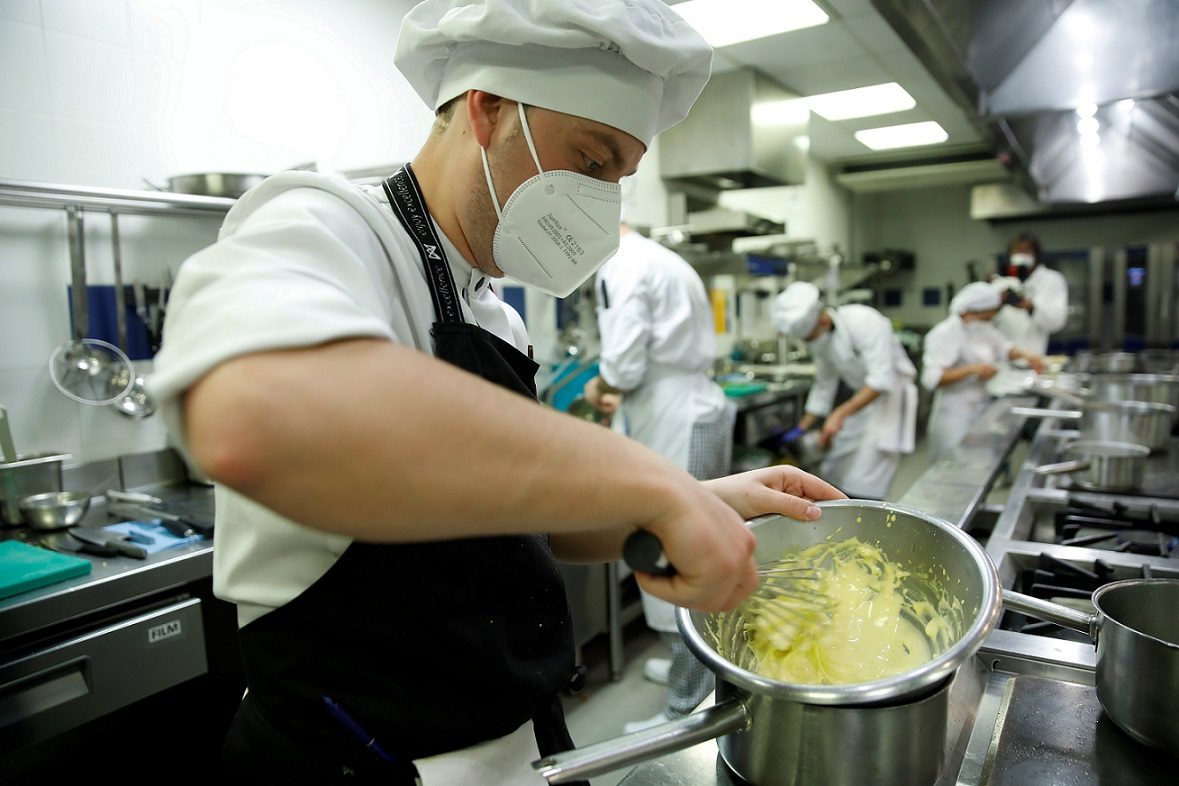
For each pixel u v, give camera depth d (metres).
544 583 0.73
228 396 0.37
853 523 0.84
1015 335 4.75
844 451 3.37
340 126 2.35
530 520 0.42
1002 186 6.21
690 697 2.15
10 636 1.20
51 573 1.29
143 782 1.69
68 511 1.61
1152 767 0.67
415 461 0.38
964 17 1.61
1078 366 4.28
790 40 3.32
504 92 0.64
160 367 0.40
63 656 1.26
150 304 1.93
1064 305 4.65
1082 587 1.13
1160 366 4.11
